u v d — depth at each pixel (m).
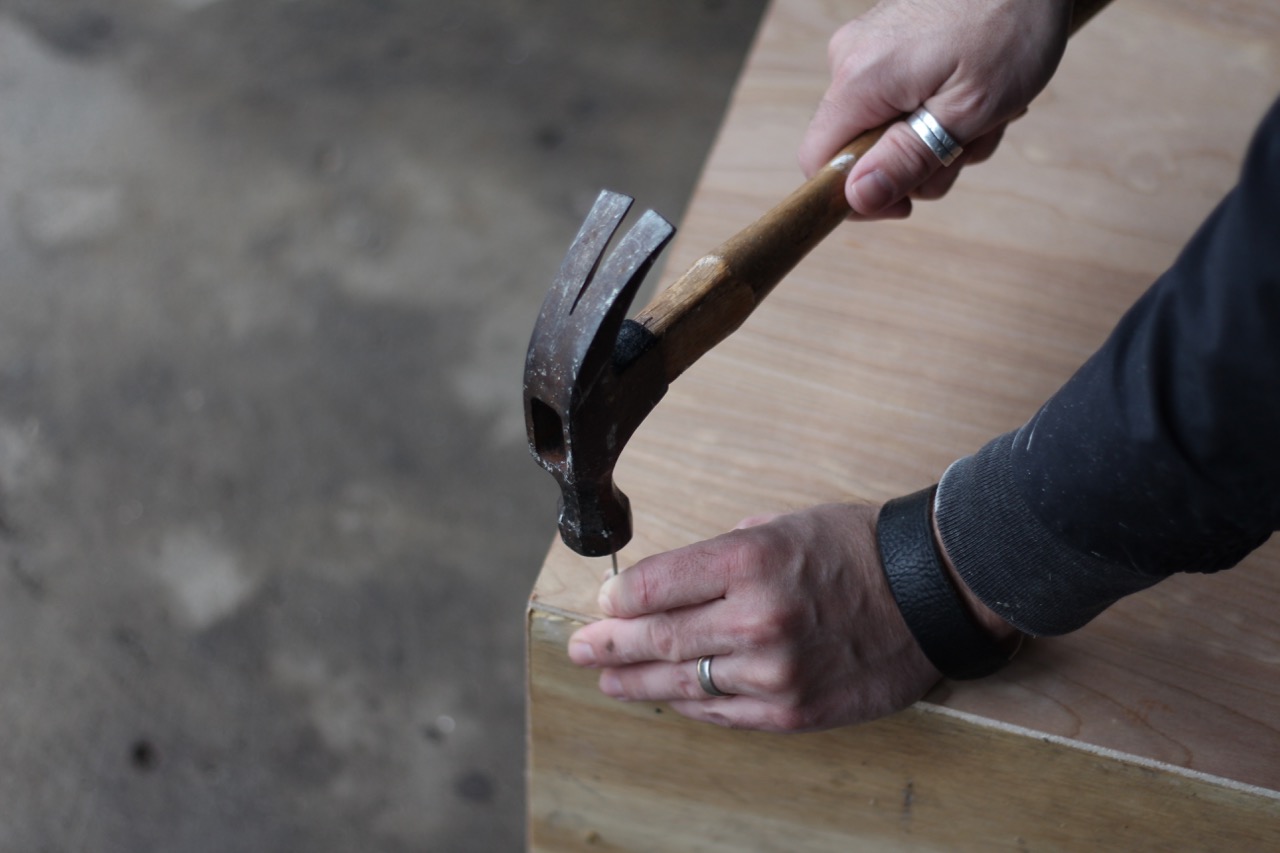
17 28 3.08
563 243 2.68
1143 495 0.66
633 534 0.92
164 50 3.05
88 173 2.79
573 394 0.65
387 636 2.13
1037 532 0.73
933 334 1.08
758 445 1.00
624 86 3.00
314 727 2.04
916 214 1.17
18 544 2.22
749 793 1.00
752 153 1.23
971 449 1.00
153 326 2.52
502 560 2.22
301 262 2.62
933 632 0.81
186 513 2.26
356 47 3.06
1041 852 0.95
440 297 2.58
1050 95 1.29
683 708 0.87
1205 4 1.39
